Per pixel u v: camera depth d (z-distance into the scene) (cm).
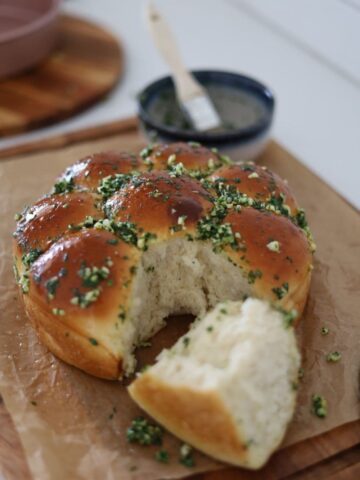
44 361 47
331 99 78
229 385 39
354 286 53
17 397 45
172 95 70
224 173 51
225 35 92
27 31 76
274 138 72
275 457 42
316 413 44
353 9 77
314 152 70
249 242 46
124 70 84
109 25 95
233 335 42
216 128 66
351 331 49
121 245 45
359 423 43
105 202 49
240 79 70
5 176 64
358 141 72
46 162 66
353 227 58
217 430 39
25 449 42
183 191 47
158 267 48
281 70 84
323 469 41
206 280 48
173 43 69
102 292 43
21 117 72
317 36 85
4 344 48
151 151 55
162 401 41
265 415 41
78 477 40
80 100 75
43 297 44
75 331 44
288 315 43
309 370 46
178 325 50
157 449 42
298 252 46
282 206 50
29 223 48
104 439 43
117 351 44
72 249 45
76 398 45
